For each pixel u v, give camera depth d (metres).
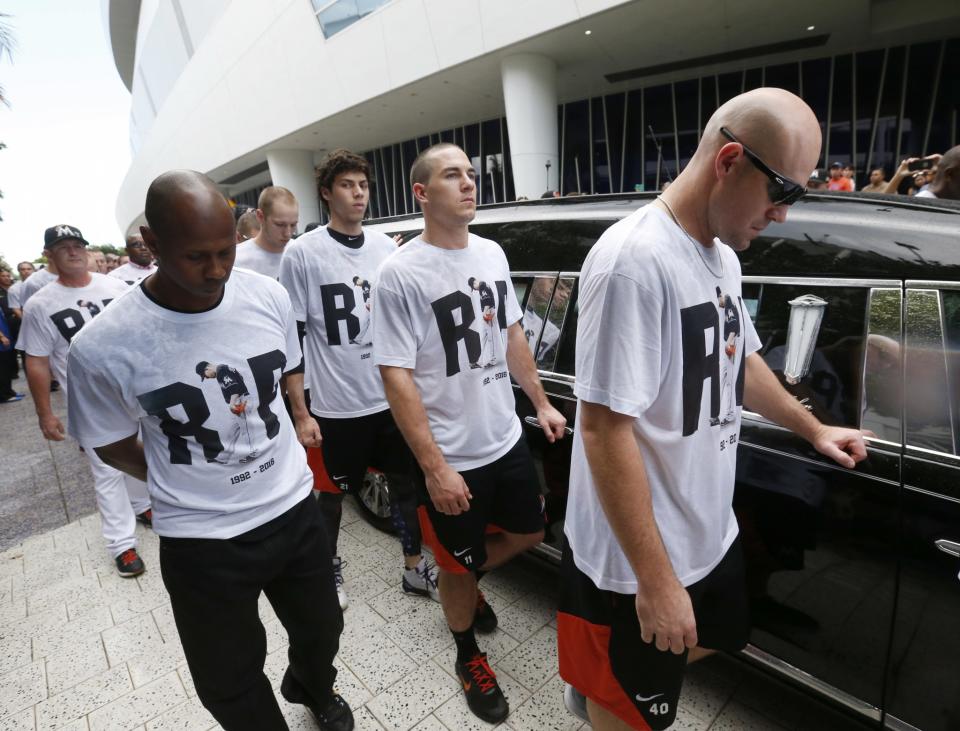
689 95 15.88
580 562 1.20
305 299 2.29
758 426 1.50
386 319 1.60
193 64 25.34
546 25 12.09
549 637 2.08
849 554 1.35
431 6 13.73
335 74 17.25
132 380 1.19
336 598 1.56
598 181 17.80
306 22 17.14
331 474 2.36
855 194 1.51
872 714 1.36
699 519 1.13
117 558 2.71
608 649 1.18
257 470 1.34
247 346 1.30
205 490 1.28
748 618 1.32
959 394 1.22
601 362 0.98
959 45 12.77
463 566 1.71
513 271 2.16
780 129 0.88
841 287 1.40
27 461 4.50
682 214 1.04
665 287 0.97
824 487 1.38
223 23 21.75
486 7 12.84
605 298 0.97
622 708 1.20
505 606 2.27
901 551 1.26
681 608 1.00
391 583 2.47
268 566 1.36
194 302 1.21
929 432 1.24
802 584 1.44
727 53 13.82
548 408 1.88
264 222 2.86
